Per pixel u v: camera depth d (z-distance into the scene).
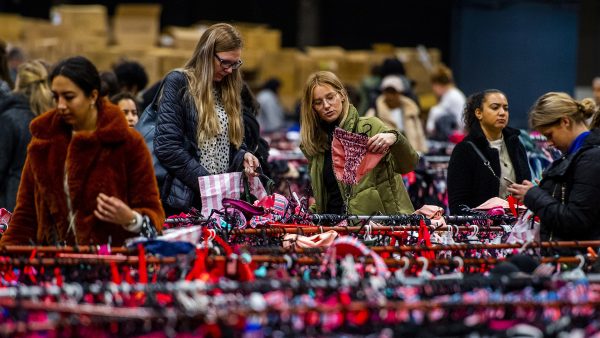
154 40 28.12
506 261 8.12
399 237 10.12
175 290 6.88
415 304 6.71
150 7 28.02
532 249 9.02
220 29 11.23
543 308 6.91
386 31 42.66
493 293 7.28
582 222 9.23
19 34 28.31
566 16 33.03
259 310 6.52
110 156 8.22
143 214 8.25
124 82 15.38
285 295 7.09
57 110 8.29
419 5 42.03
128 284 7.18
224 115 11.49
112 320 6.64
